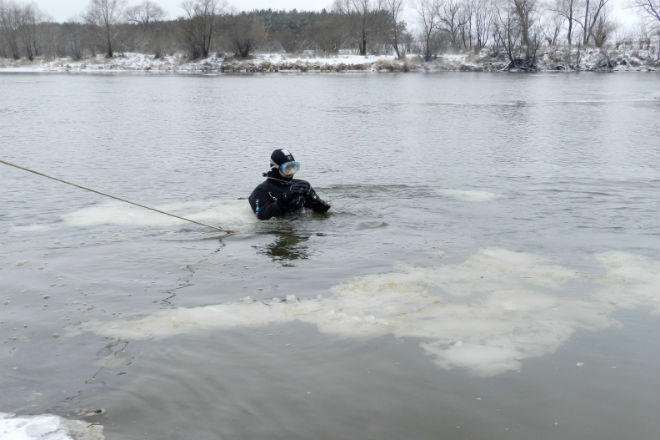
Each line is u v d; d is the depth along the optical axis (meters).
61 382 3.64
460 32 103.69
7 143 14.51
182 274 5.57
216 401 3.42
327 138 15.80
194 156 12.73
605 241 6.54
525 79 55.03
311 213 7.79
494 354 3.96
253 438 3.09
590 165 11.52
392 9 88.88
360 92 36.22
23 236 6.81
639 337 4.20
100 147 13.94
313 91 37.06
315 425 3.19
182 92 35.41
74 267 5.75
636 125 18.83
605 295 4.98
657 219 7.45
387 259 5.98
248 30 81.50
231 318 4.56
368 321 4.48
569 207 8.09
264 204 7.55
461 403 3.39
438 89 39.84
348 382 3.62
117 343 4.15
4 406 3.37
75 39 98.12
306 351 4.02
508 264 5.79
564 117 21.61
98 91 36.16
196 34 82.81
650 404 3.38
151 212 7.88
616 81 50.69
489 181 9.95
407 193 8.99
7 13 94.75
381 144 14.68
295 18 118.38
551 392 3.50
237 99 30.00
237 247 6.41
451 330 4.33
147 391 3.53
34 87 40.41
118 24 96.94
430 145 14.51
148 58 89.69
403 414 3.29
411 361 3.87
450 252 6.19
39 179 10.10
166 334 4.28
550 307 4.74
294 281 5.37
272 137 15.95
